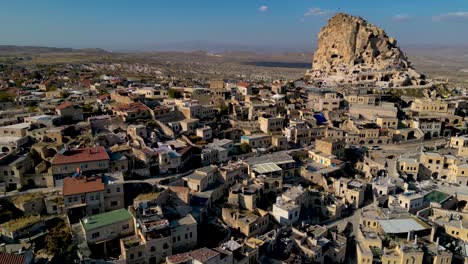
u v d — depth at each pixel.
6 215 94.69
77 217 99.50
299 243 98.94
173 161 127.06
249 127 176.62
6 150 122.81
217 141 151.62
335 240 105.44
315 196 123.69
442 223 111.44
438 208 119.38
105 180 105.62
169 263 78.81
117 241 90.25
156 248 86.25
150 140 140.62
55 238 88.19
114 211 96.00
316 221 116.06
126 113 155.75
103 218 91.88
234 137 167.38
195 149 143.38
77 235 89.69
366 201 132.12
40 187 110.38
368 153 163.12
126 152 125.94
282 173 135.88
